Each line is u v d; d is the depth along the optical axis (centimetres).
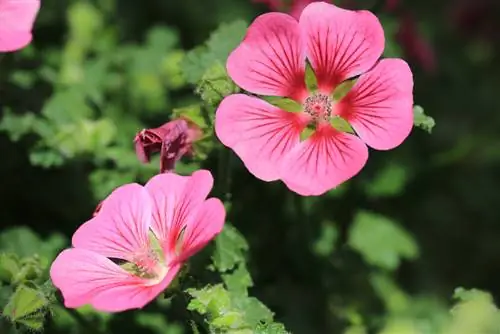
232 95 48
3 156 56
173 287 48
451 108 66
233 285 50
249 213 55
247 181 55
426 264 63
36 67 58
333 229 58
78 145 54
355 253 59
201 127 50
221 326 47
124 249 48
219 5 67
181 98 61
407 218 63
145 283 47
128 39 66
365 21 48
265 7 62
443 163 63
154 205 48
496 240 64
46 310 48
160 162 50
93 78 60
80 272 47
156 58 62
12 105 56
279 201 55
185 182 48
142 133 49
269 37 48
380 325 57
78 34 61
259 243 55
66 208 57
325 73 49
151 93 61
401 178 58
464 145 63
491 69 69
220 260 50
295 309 56
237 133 48
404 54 59
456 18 69
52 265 47
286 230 56
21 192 57
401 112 48
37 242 55
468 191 64
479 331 49
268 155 48
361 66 49
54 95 57
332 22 49
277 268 56
